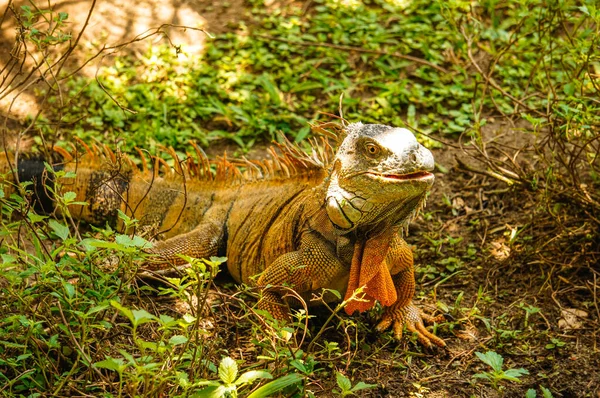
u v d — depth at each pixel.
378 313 5.02
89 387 4.12
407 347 4.77
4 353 4.24
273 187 5.34
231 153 6.91
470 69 7.94
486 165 6.54
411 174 4.26
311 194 4.86
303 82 7.63
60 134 6.83
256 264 5.19
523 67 7.75
